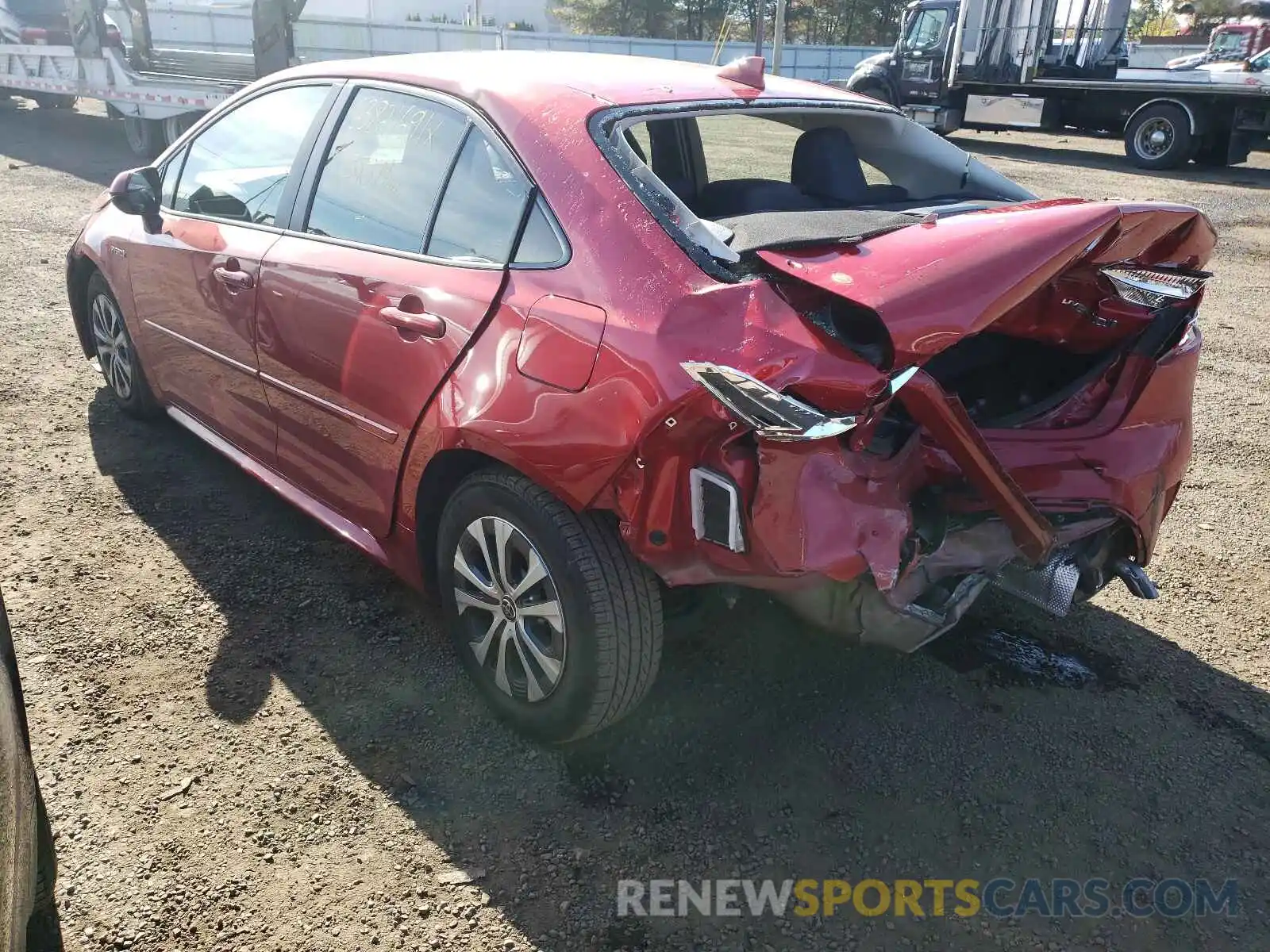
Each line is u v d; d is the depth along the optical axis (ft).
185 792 8.09
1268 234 34.55
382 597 10.98
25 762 5.16
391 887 7.36
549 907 7.29
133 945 6.77
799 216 8.46
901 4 192.44
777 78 11.25
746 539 6.94
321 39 103.24
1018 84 56.54
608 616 7.80
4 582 10.71
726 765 8.76
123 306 13.74
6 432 14.51
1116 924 7.42
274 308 10.44
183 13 86.84
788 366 6.61
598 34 185.06
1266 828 8.40
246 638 10.11
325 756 8.59
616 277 7.54
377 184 9.82
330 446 10.13
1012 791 8.65
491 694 8.98
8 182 33.94
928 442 7.78
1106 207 7.41
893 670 10.18
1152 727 9.56
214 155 12.33
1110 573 9.62
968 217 7.71
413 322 8.68
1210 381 19.71
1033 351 9.65
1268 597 11.96
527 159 8.48
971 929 7.32
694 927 7.20
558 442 7.53
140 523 12.18
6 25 45.39
